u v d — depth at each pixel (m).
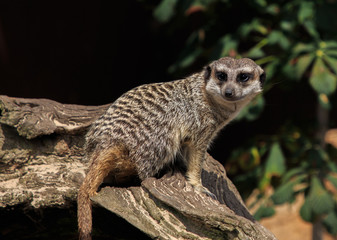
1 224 6.75
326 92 8.71
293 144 10.83
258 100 9.49
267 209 10.03
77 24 14.07
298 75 8.95
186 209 5.82
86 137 7.02
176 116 6.87
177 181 6.89
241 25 9.88
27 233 7.07
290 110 14.35
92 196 6.10
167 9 9.82
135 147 6.61
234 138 14.80
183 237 5.71
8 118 7.20
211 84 6.84
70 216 6.75
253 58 10.41
